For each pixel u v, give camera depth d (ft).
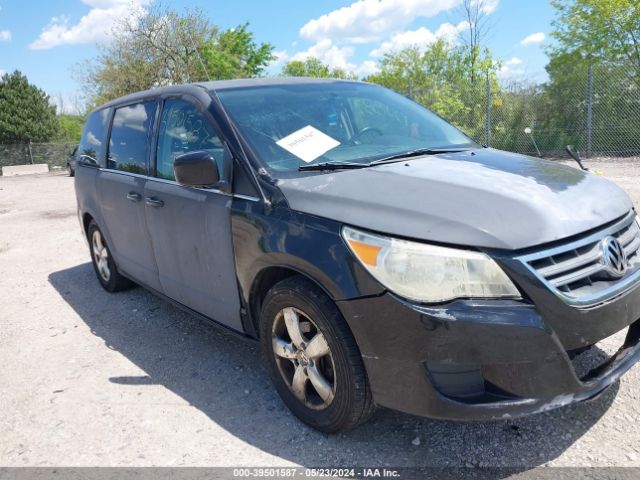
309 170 10.13
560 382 7.80
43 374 12.98
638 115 44.78
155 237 13.21
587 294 7.94
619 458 8.41
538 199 8.53
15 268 23.50
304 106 12.00
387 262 7.91
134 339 14.65
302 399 9.71
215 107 11.40
